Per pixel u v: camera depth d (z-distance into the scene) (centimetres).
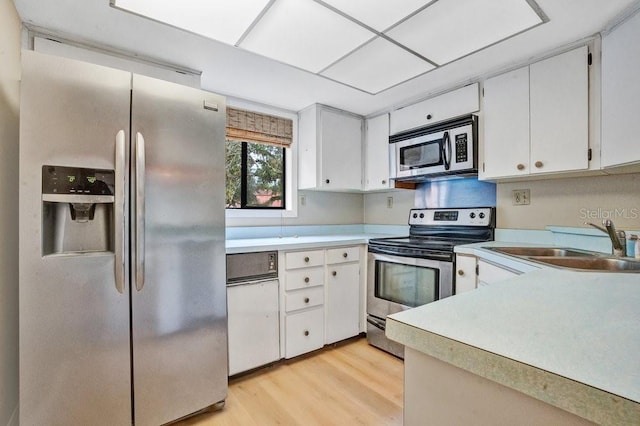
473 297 82
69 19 154
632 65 146
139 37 170
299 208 301
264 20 153
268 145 288
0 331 134
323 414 168
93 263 134
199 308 164
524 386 46
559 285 95
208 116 167
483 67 205
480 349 52
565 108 179
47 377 126
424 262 218
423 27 159
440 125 235
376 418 165
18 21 152
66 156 129
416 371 63
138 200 142
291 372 212
